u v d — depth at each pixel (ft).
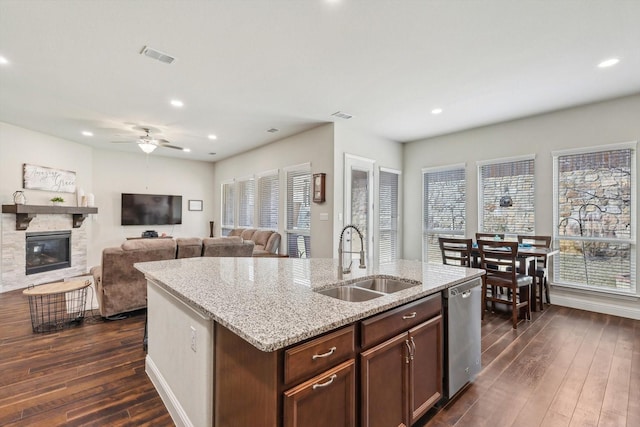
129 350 9.37
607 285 13.25
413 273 7.54
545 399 7.04
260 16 7.72
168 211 25.93
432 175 19.38
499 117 15.43
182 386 5.93
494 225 16.57
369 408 4.80
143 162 25.00
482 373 8.16
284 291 5.67
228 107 14.24
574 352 9.39
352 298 6.66
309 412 3.96
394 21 7.92
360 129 17.56
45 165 18.81
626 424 6.20
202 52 9.45
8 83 11.64
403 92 12.48
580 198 13.94
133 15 7.67
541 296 13.71
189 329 5.63
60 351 9.28
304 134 18.28
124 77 11.16
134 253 11.95
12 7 7.32
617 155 13.03
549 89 12.10
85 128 17.65
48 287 11.10
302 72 10.76
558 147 14.44
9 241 16.69
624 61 9.93
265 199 21.99
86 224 21.42
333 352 4.26
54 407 6.63
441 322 6.52
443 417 6.40
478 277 7.73
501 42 8.87
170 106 14.08
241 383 4.31
